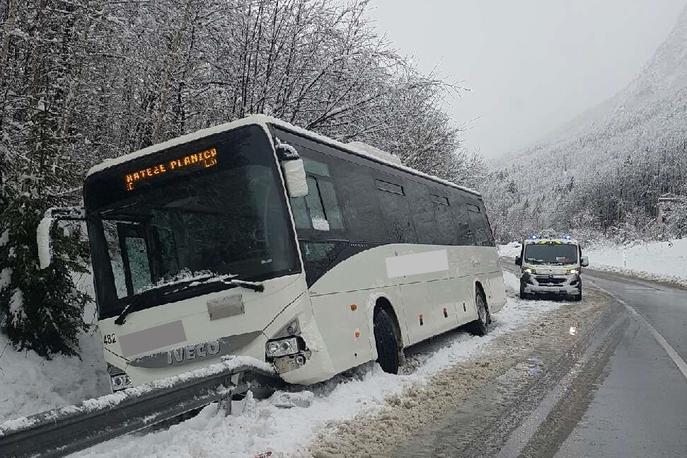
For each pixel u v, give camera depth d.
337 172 7.69
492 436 5.55
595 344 10.95
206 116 13.70
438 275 10.54
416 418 6.11
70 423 3.84
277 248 6.02
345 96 14.90
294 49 13.77
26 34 10.05
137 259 6.40
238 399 6.09
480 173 29.66
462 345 10.86
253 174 6.18
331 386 6.82
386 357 7.87
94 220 6.60
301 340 5.96
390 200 9.23
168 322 6.13
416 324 9.05
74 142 12.33
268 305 5.93
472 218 14.04
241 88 13.77
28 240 7.91
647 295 22.14
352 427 5.70
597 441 5.39
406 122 16.81
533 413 6.31
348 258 7.27
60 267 8.02
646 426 5.86
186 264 6.23
